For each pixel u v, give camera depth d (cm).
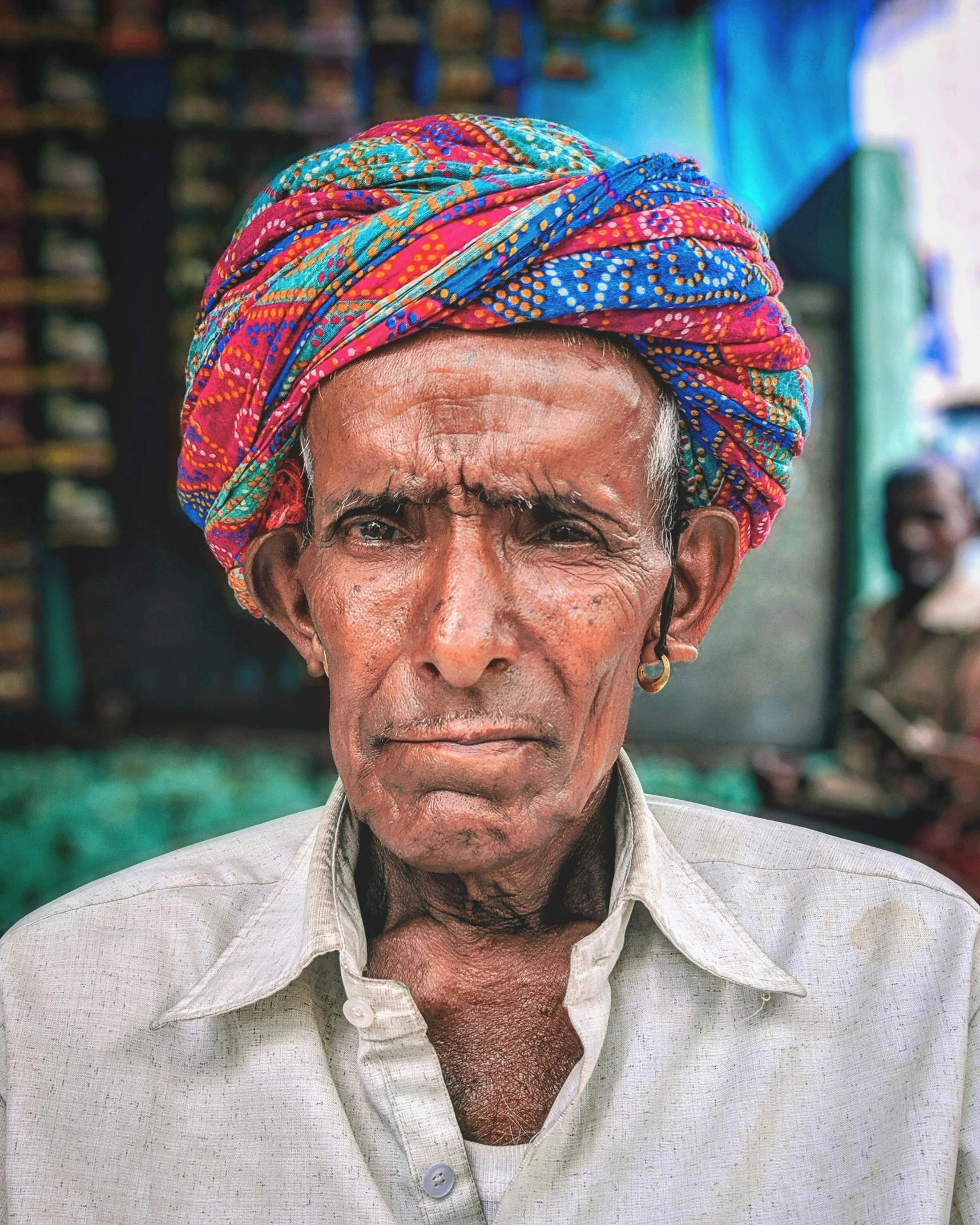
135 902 123
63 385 519
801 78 571
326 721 554
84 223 517
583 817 115
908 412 555
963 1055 110
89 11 506
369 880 121
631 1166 106
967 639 381
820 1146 107
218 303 113
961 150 550
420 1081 106
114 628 550
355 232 100
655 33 559
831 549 562
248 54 512
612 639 104
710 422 112
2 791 414
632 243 99
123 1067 111
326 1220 104
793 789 386
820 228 577
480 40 528
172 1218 105
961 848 345
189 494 121
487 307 98
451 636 96
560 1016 114
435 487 100
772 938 121
